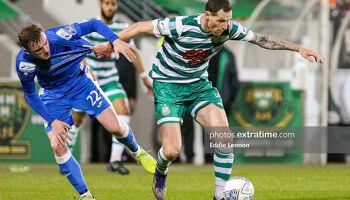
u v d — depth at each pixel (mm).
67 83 18250
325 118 36062
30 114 34656
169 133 17656
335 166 34094
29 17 35688
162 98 18047
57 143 17375
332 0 38094
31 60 16812
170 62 17766
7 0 36562
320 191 22766
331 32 38219
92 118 18531
